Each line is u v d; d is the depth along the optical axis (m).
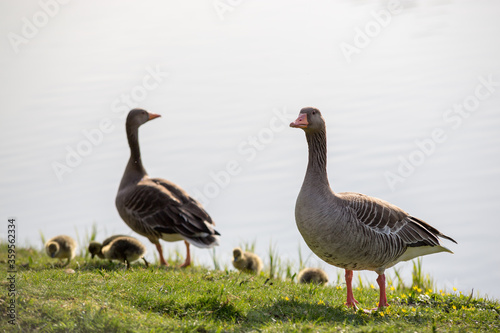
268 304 8.58
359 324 7.94
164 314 7.96
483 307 8.80
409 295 9.39
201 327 7.43
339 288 10.27
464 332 7.64
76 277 9.29
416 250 9.33
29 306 7.46
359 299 9.50
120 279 9.30
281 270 13.15
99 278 9.38
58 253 11.32
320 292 9.77
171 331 7.26
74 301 7.84
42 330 7.01
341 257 8.63
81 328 7.09
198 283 9.41
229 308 8.20
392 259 8.90
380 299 8.84
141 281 9.34
